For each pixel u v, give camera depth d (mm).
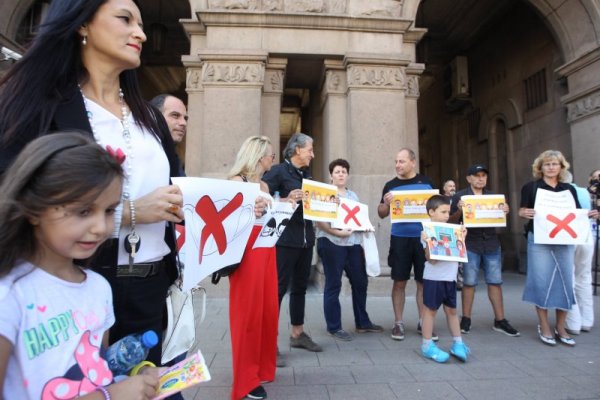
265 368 2816
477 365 3266
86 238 900
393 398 2637
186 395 2662
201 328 4297
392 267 4230
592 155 7520
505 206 4285
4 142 1033
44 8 8219
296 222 3441
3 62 5285
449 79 12977
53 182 824
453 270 3441
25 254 917
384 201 4457
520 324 4613
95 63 1259
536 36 9531
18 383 867
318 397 2646
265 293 2801
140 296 1291
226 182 2000
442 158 14117
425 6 11266
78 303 990
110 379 995
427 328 3465
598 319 4891
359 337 4094
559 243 3764
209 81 6516
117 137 1266
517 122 10180
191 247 1728
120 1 1222
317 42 6750
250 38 6652
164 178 1422
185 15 11383
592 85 7418
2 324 831
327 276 4102
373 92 6684
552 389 2771
